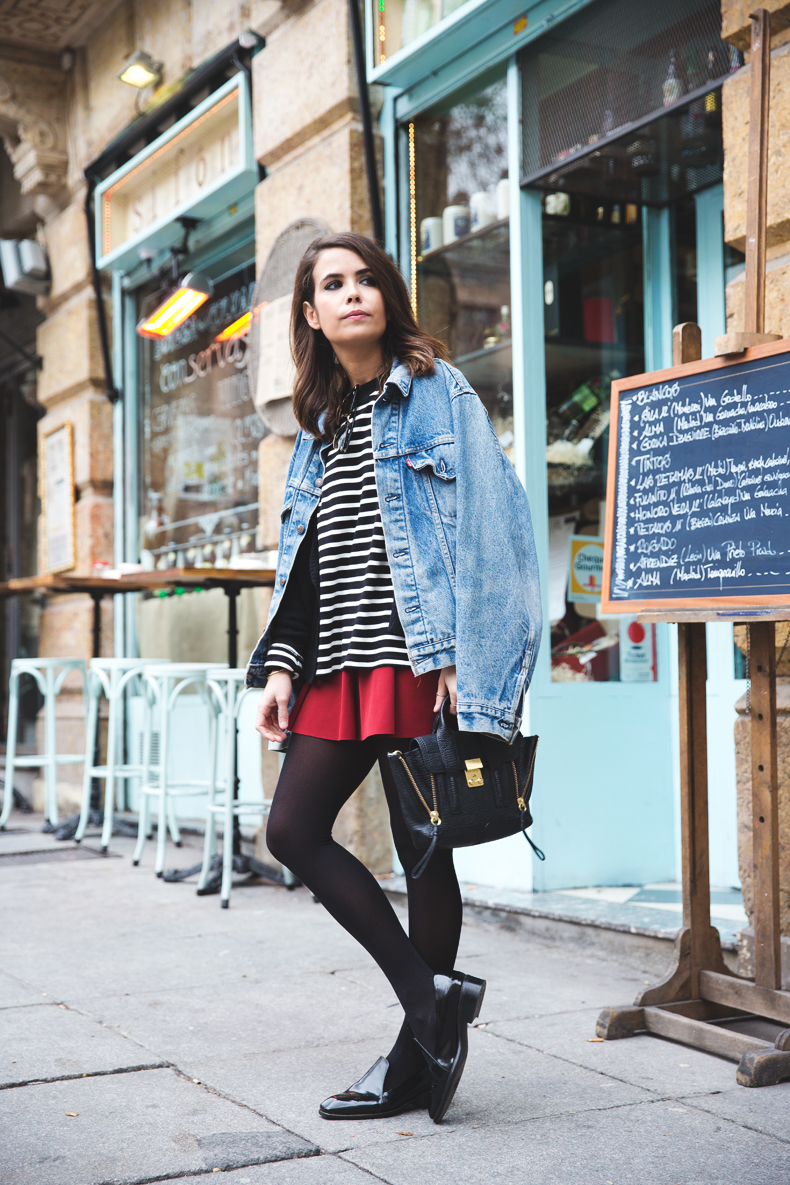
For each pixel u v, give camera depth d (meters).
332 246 2.29
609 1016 2.74
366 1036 2.75
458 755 2.05
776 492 2.53
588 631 4.30
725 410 2.68
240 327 5.98
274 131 5.13
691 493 2.74
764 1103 2.31
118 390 7.04
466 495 2.15
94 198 6.85
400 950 2.17
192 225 6.07
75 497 7.22
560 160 3.99
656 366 4.44
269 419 5.18
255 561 5.09
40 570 7.69
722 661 4.22
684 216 4.39
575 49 3.88
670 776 4.38
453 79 4.39
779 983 2.61
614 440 2.98
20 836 6.19
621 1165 1.99
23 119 7.05
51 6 6.56
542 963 3.48
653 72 3.57
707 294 4.29
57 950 3.62
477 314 4.43
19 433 8.71
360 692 2.20
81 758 6.29
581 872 4.18
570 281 4.32
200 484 6.34
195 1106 2.29
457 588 2.10
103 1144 2.08
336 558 2.26
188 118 5.69
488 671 2.07
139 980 3.26
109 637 7.00
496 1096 2.35
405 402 2.25
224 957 3.54
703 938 2.84
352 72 4.70
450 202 4.55
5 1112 2.25
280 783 2.26
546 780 4.14
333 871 2.18
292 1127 2.17
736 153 3.17
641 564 2.87
